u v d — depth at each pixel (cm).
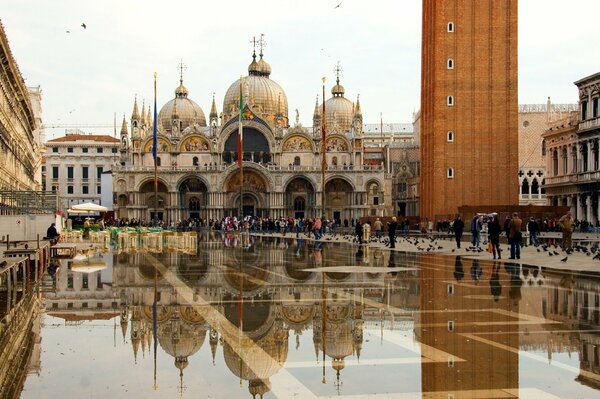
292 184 15550
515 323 1966
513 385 1302
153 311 2217
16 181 9225
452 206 10506
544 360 1503
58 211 7956
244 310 2230
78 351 1619
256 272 3600
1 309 2302
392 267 3900
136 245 6881
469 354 1568
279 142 15650
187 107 17862
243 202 15462
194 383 1330
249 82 16900
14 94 8794
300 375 1391
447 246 6247
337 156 15725
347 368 1446
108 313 2183
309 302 2411
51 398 1221
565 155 11544
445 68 10506
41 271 3681
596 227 9762
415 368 1441
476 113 10519
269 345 1678
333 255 5081
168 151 15550
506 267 3866
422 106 11562
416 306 2303
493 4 10550
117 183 15075
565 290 2748
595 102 10325
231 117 15550
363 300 2459
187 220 14988
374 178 15288
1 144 7644
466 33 10538
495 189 10500
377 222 8500
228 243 7444
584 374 1384
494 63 10538
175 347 1659
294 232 12238
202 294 2648
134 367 1460
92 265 4150
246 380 1354
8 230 6738
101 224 11344
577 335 1784
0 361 1518
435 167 10488
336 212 15512
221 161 15525
